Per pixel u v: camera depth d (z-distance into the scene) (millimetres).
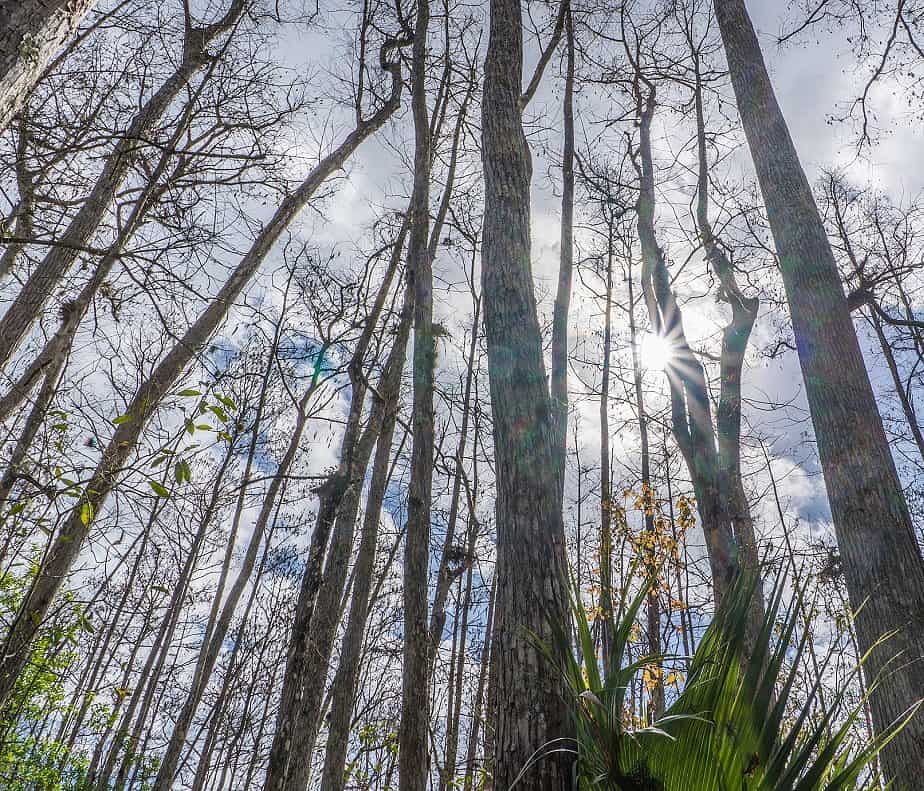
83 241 7086
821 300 7023
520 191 5301
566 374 8164
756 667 2215
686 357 10797
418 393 8328
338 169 10836
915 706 2184
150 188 4910
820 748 2201
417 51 10305
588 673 2477
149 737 17047
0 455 3744
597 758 2342
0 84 2076
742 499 9453
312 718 9031
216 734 16688
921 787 4867
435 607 12961
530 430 4227
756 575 2504
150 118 7645
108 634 16344
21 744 8664
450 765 11648
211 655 12742
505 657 3516
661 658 2494
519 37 6266
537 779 3055
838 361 6719
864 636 5684
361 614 9633
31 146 4582
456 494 14258
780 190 7730
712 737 2195
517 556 3801
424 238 9219
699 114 13117
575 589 2764
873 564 5812
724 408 10102
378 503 10094
